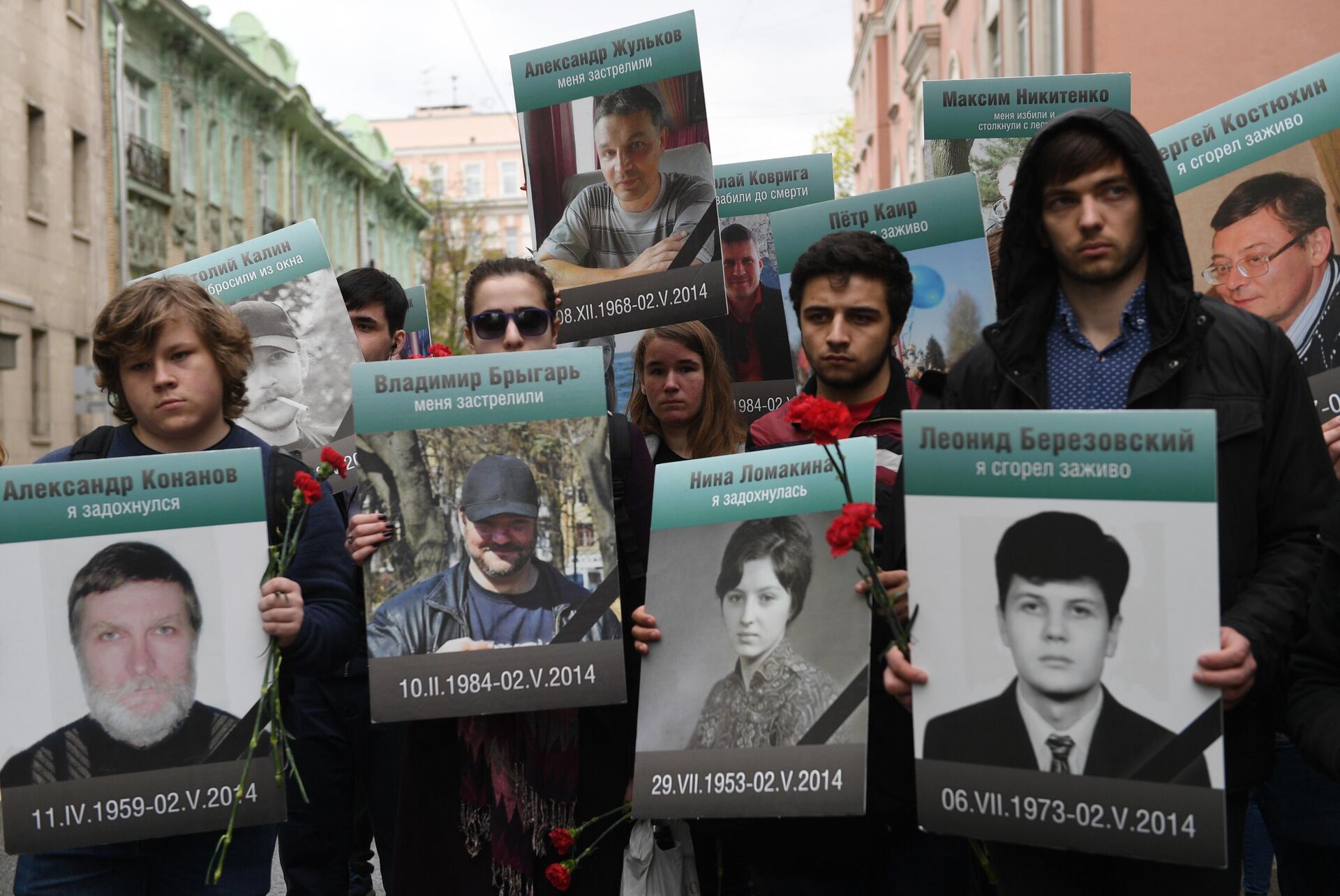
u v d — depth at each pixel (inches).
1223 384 100.0
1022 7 743.1
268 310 166.4
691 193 171.9
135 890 117.3
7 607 111.6
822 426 105.0
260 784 112.3
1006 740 95.2
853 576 114.3
